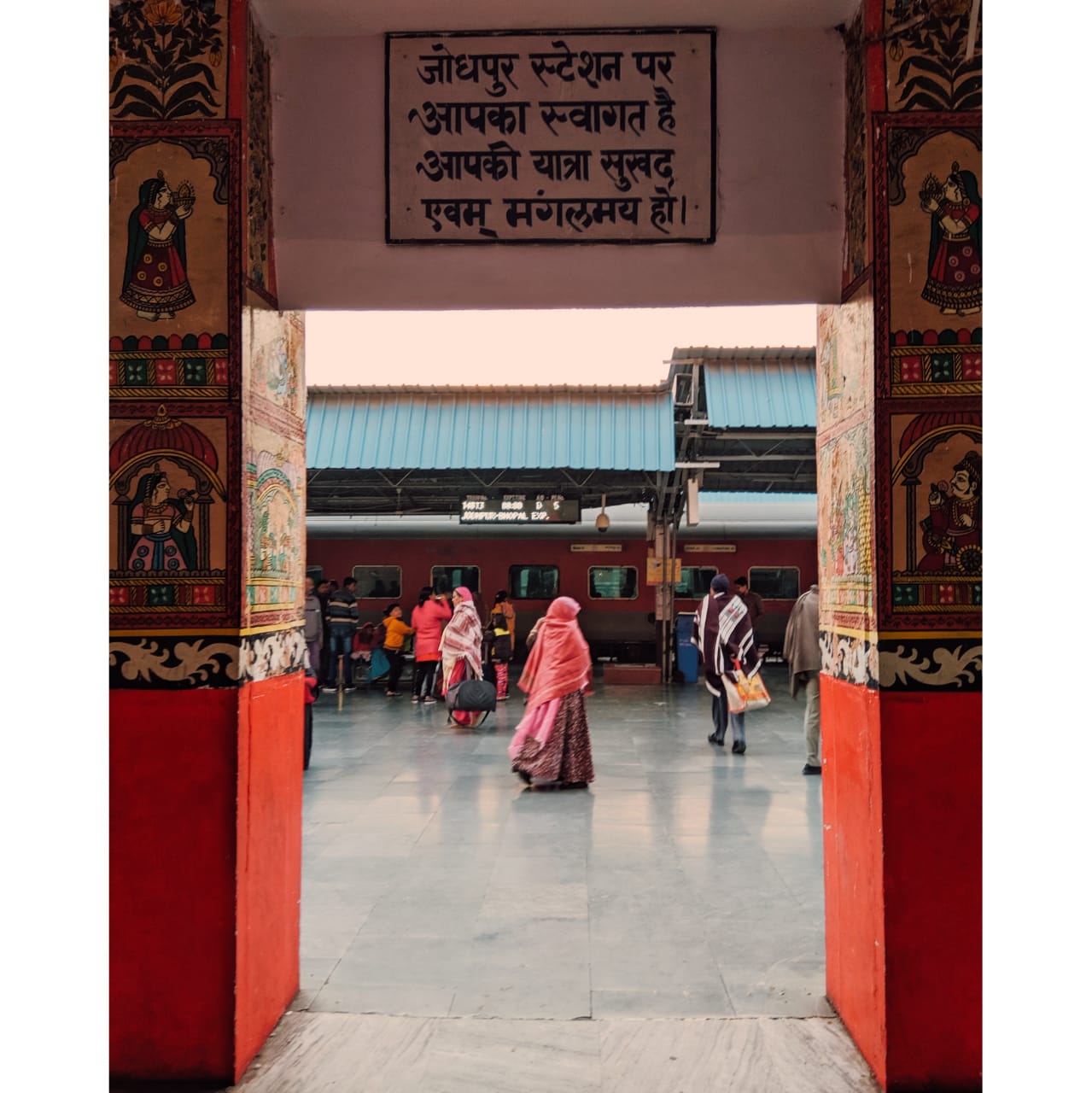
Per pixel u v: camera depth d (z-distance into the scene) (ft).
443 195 12.23
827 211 12.03
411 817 22.18
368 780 26.81
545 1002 12.16
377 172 12.25
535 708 25.82
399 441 48.47
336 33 12.21
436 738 35.04
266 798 11.37
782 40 12.15
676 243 12.15
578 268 12.23
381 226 12.23
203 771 10.43
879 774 10.21
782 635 67.05
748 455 51.88
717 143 12.16
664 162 12.20
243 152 10.91
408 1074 10.42
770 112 12.12
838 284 12.02
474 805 23.44
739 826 21.15
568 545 68.64
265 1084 10.25
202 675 10.51
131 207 10.86
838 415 12.11
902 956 10.03
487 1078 10.32
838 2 11.54
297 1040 11.19
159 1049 10.26
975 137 10.59
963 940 10.00
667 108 12.20
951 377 10.47
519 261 12.23
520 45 12.28
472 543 68.59
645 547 68.49
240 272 10.83
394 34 12.25
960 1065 9.93
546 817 22.09
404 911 15.58
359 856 18.83
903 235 10.57
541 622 26.37
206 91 10.89
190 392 10.75
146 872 10.38
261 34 11.76
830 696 12.37
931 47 10.64
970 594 10.30
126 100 10.93
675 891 16.53
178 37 10.93
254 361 11.25
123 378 10.78
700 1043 11.10
